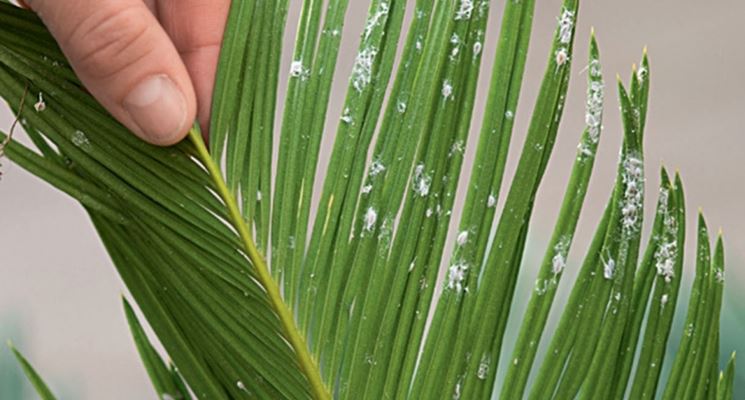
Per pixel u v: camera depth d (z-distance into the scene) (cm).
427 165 38
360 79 38
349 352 38
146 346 41
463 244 38
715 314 39
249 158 38
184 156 37
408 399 38
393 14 38
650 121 140
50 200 139
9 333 65
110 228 39
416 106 38
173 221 38
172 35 40
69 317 135
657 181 138
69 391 123
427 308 38
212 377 39
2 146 37
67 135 37
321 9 38
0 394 62
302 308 38
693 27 142
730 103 140
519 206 38
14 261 137
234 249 38
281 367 38
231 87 37
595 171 137
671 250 39
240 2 37
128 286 39
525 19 37
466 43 37
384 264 38
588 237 134
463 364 38
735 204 137
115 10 36
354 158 38
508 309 38
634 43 142
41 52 37
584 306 38
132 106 37
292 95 38
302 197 38
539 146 38
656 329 39
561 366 38
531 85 135
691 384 39
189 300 38
